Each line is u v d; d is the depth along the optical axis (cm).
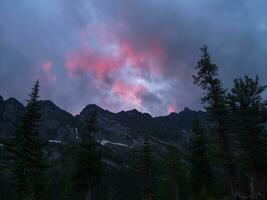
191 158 5812
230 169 3778
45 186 6128
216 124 3825
